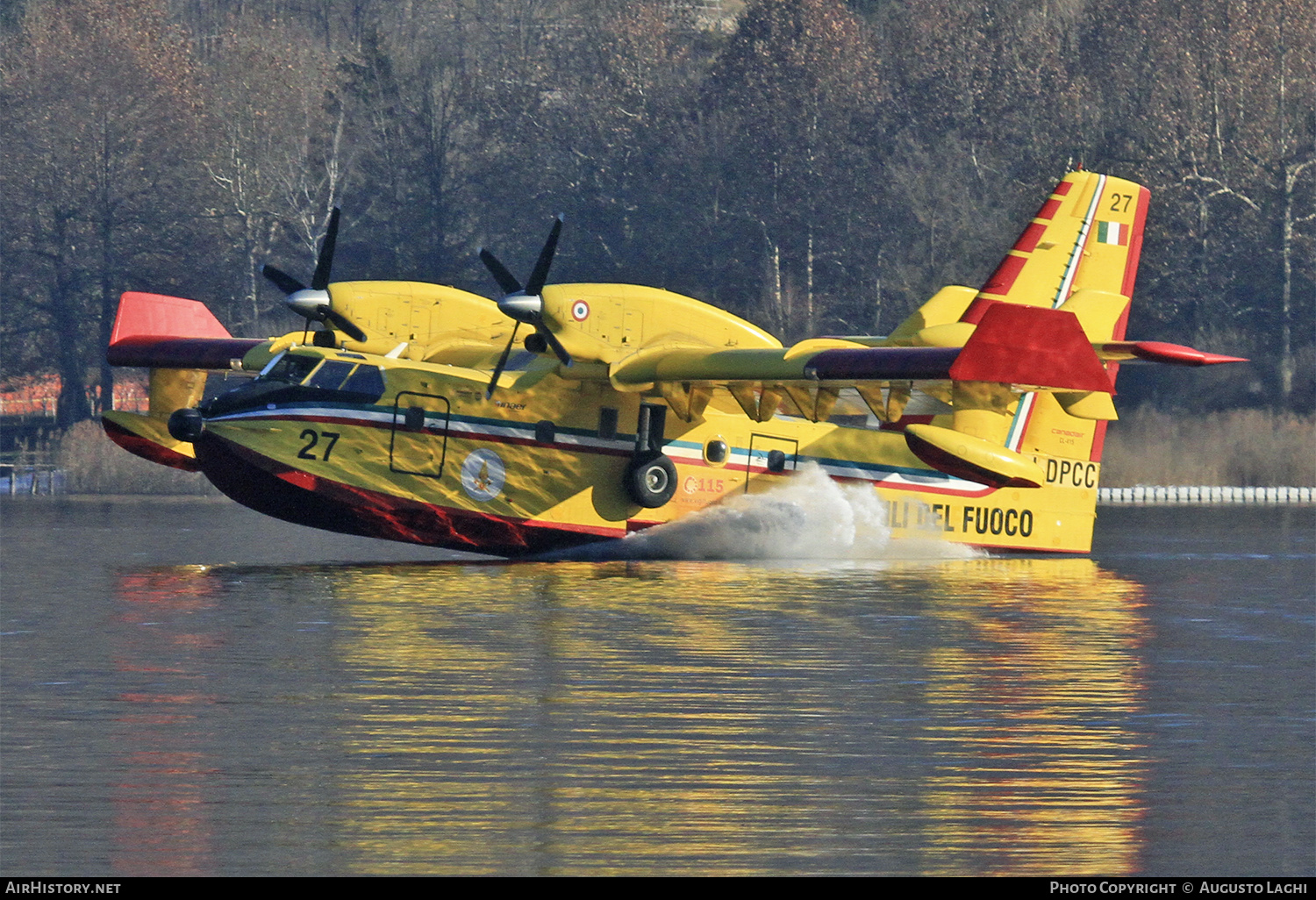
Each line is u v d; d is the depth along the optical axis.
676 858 29.38
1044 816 31.98
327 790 33.28
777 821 31.52
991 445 79.62
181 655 48.97
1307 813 32.19
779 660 49.03
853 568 79.75
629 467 82.12
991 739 38.28
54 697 42.19
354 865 28.86
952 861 29.28
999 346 70.69
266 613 58.81
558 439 80.38
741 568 78.38
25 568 78.25
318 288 84.06
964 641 53.38
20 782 33.84
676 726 39.22
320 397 75.88
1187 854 29.70
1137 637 54.91
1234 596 67.94
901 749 37.16
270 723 39.19
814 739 38.09
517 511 79.69
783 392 79.75
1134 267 86.62
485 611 59.50
